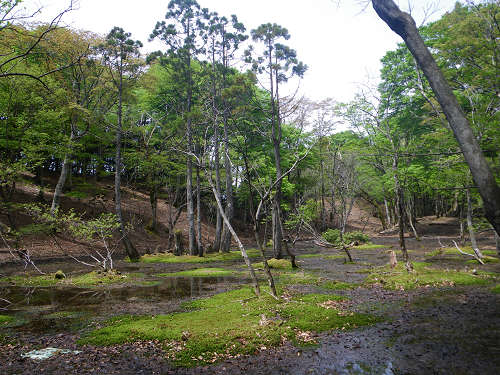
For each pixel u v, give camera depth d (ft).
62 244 79.05
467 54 35.47
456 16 35.76
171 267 62.23
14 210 79.56
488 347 20.10
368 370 17.49
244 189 115.65
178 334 22.09
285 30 62.39
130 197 121.08
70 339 22.45
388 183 88.22
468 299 30.83
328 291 35.76
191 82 80.38
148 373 17.46
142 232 101.60
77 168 130.11
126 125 90.02
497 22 32.14
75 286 42.16
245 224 140.97
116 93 80.84
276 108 64.18
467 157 12.36
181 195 110.22
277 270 54.13
